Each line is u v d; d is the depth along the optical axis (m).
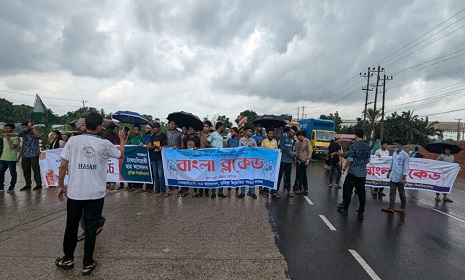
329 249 4.32
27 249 3.94
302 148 8.32
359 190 6.10
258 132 11.87
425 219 6.31
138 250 3.98
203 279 3.27
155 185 7.45
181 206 6.32
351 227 5.44
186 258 3.79
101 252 3.90
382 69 32.22
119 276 3.28
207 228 4.96
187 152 7.31
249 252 4.07
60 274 3.30
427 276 3.64
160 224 5.08
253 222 5.40
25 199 6.53
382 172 8.74
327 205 7.09
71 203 3.37
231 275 3.39
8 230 4.62
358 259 4.02
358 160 6.11
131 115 9.20
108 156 3.64
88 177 3.40
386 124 44.09
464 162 16.64
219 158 7.32
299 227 5.26
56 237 4.36
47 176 7.78
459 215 6.86
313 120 22.12
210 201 6.90
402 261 4.04
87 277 3.24
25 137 7.39
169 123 7.62
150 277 3.28
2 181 7.33
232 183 7.36
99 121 3.60
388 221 6.01
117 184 8.59
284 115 26.06
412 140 43.72
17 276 3.23
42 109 11.78
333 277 3.47
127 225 4.99
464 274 3.74
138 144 8.31
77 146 3.42
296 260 3.88
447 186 8.45
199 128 8.24
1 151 7.28
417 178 8.64
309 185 10.02
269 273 3.48
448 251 4.51
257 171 7.43
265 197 7.53
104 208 6.04
